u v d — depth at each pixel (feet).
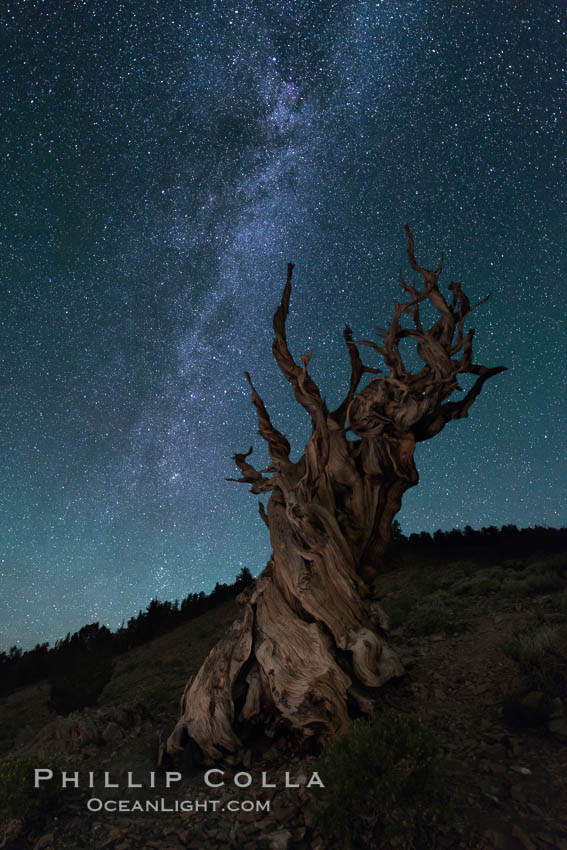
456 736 19.11
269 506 24.50
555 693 20.17
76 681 40.91
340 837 13.93
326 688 20.07
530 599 36.11
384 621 24.32
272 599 22.80
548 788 15.28
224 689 21.24
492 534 68.18
